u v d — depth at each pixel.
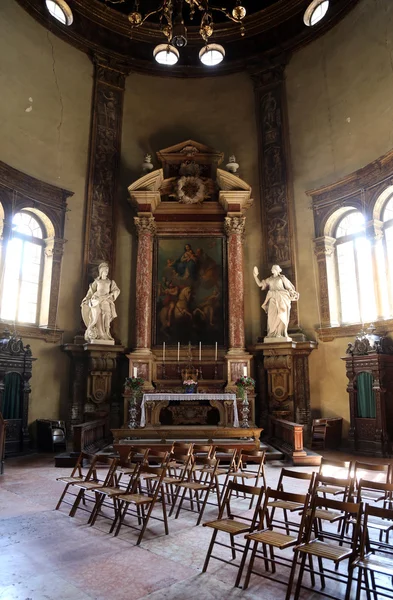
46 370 12.37
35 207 12.76
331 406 12.27
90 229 13.81
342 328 12.35
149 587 3.72
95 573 4.00
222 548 4.65
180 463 7.64
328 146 13.54
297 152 14.30
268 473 8.53
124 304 13.95
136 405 11.57
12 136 12.37
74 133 14.07
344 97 13.24
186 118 15.59
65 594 3.60
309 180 13.88
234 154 15.17
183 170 14.57
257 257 14.33
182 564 4.21
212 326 13.64
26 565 4.17
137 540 4.84
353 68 13.05
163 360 13.23
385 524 4.30
